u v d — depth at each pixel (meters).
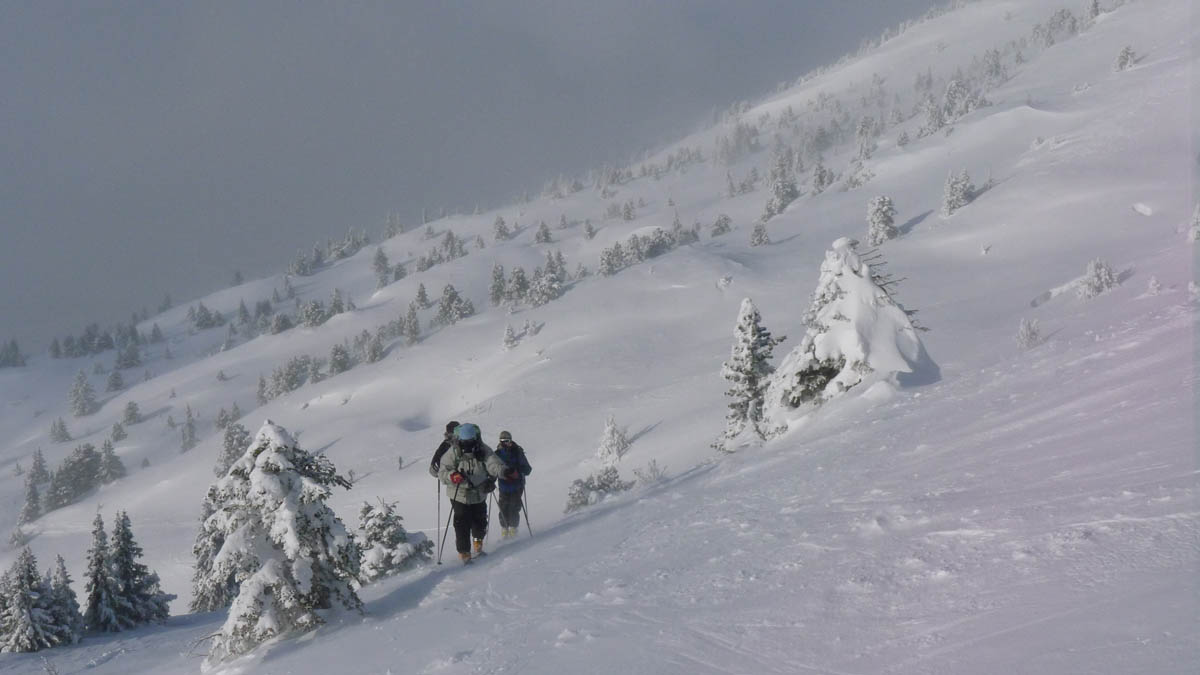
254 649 7.97
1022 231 131.62
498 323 174.50
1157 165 140.00
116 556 32.00
